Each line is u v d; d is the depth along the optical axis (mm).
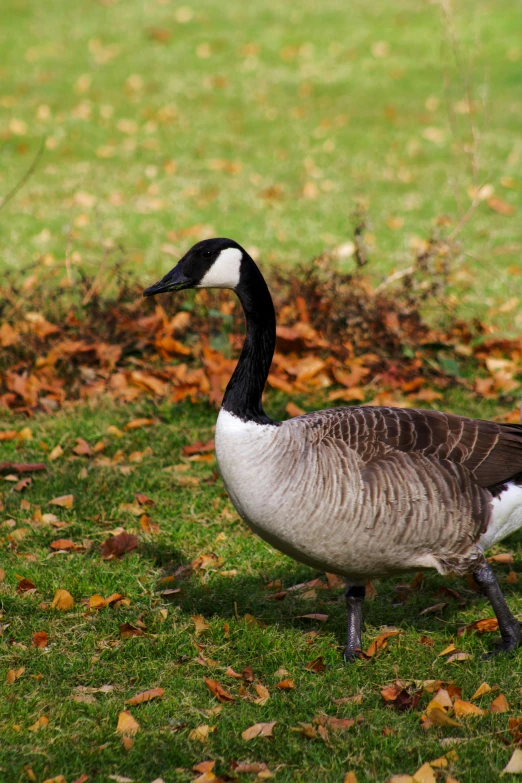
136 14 32938
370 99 25844
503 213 18984
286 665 7113
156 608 7922
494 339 13203
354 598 7258
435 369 12695
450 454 6684
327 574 8477
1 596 7977
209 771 5910
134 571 8453
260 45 30000
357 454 6465
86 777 5871
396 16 32438
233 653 7305
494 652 7180
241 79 27312
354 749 6129
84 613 7773
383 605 8023
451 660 7113
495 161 21672
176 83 26969
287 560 8703
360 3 33938
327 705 6602
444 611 7902
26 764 6012
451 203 19453
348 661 7160
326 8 33469
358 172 21281
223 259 6883
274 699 6672
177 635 7480
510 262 16484
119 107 25203
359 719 6449
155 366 12625
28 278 14773
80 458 10508
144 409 11664
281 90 26531
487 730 6305
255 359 6711
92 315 13164
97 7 33719
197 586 8258
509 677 6871
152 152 22375
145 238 17547
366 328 13023
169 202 19500
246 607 7949
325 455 6434
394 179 20844
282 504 6434
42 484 9914
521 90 25875
